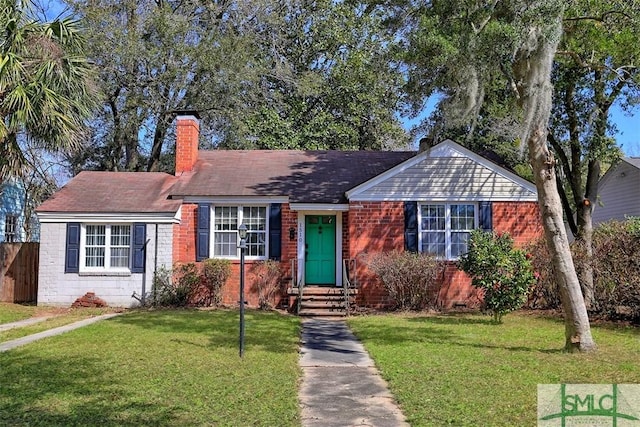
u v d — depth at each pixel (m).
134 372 7.29
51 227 16.31
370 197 16.39
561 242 9.19
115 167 26.03
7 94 11.11
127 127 24.19
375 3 12.34
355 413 5.75
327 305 15.27
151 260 16.22
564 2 9.50
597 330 11.47
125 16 24.44
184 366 7.68
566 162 16.97
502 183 16.50
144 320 12.79
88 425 5.17
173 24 23.42
